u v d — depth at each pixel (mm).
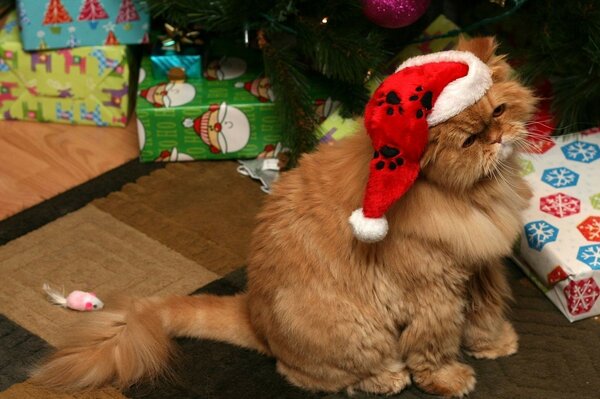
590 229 1525
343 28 1669
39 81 1889
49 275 1609
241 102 1767
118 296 1473
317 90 1756
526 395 1405
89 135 1898
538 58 1659
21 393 1427
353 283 1348
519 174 1389
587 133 1680
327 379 1407
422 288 1346
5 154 1856
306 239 1356
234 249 1648
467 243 1312
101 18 1833
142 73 1837
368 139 1300
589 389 1406
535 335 1486
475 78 1212
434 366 1411
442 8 1913
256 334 1458
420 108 1189
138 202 1740
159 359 1412
